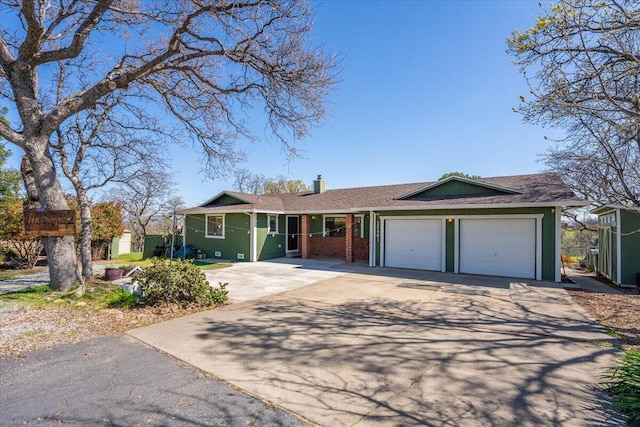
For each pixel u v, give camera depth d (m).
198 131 10.37
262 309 6.90
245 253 16.27
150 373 3.82
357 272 12.38
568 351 4.54
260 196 19.66
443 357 4.33
